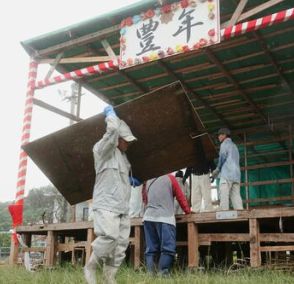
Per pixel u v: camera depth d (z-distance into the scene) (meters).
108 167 3.97
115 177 3.96
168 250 5.86
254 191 12.65
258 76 10.09
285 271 5.48
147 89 11.01
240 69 9.77
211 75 10.14
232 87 10.71
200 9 7.66
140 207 7.45
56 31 8.88
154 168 4.91
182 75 10.20
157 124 4.46
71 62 9.14
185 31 7.71
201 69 9.88
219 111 12.18
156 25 8.03
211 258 8.30
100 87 10.96
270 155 12.74
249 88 10.66
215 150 4.91
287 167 12.38
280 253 6.66
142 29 8.17
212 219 6.17
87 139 4.53
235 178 7.34
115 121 3.98
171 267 6.43
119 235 4.01
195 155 4.93
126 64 8.23
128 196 4.09
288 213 5.60
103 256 3.84
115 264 4.07
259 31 8.29
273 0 7.13
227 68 9.78
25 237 8.45
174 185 6.20
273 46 8.84
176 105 4.36
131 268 6.37
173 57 9.30
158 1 7.95
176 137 4.67
